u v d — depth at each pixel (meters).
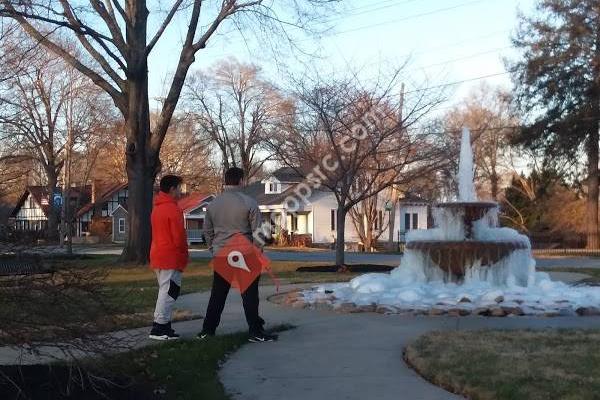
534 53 38.28
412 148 22.19
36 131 37.38
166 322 7.99
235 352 7.49
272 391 5.89
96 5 21.31
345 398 5.67
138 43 22.34
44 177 57.09
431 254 12.74
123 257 22.92
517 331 8.20
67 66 37.72
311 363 6.93
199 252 39.00
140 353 6.95
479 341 7.51
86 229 72.50
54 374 5.53
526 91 39.00
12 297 4.87
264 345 7.86
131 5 22.31
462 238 13.77
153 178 23.69
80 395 5.29
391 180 21.22
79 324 5.12
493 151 57.12
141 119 22.98
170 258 7.98
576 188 43.06
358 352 7.44
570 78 37.53
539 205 51.97
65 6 19.50
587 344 7.30
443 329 8.62
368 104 20.53
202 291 14.06
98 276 6.33
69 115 39.28
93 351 5.25
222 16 22.25
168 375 6.25
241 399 5.68
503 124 54.28
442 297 11.07
